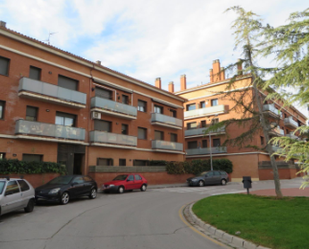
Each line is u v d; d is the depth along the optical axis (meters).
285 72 6.32
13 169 15.15
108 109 23.09
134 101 27.02
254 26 12.12
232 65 13.05
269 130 13.02
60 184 13.22
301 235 5.72
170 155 30.89
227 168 32.62
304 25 6.20
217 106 36.25
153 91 29.73
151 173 25.45
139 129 27.73
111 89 24.44
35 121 17.73
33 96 17.91
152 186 24.08
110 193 18.23
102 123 23.81
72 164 20.42
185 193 18.05
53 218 9.06
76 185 13.69
